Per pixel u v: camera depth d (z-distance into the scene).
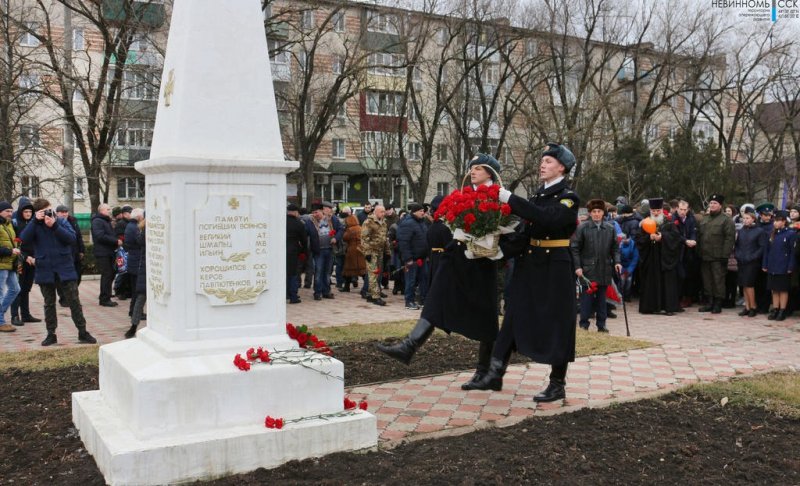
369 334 8.55
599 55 36.75
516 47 32.19
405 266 12.36
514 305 5.25
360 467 3.80
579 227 9.62
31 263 9.96
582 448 4.21
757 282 12.38
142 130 24.59
